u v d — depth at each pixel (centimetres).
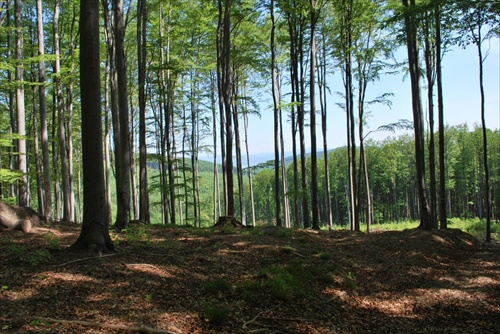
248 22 1817
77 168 3172
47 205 1364
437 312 659
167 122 1819
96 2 652
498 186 4325
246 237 1011
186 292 571
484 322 610
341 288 738
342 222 6431
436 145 4353
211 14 1777
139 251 750
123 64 1026
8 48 1355
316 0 1476
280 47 2025
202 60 2102
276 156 1569
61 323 397
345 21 1725
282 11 1547
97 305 463
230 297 589
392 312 660
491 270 913
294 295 635
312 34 1469
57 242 739
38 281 511
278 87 2175
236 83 2103
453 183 4441
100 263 611
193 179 1842
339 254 1014
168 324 449
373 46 1697
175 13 1888
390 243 1160
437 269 933
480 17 857
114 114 1230
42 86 1378
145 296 514
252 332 482
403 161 4803
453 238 1253
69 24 1831
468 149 4591
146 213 1526
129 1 1684
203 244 923
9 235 851
